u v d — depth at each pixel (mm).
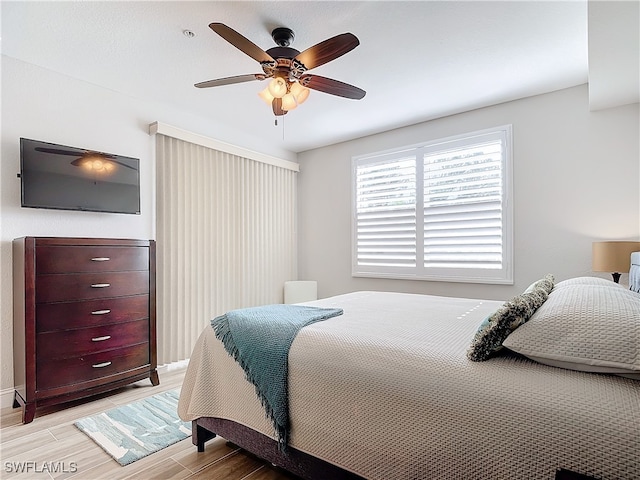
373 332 1581
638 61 2195
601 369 1026
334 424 1394
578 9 2031
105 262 2648
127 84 2977
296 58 1995
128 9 2025
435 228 3777
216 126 3896
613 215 2855
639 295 1452
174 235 3447
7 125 2520
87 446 1976
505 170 3350
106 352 2631
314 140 4504
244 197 4180
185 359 3494
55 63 2631
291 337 1624
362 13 2080
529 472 973
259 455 1654
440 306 2326
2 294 2479
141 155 3260
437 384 1173
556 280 3092
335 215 4621
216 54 2514
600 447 890
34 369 2281
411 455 1185
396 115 3672
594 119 2938
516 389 1047
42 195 2572
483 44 2395
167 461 1838
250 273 4219
